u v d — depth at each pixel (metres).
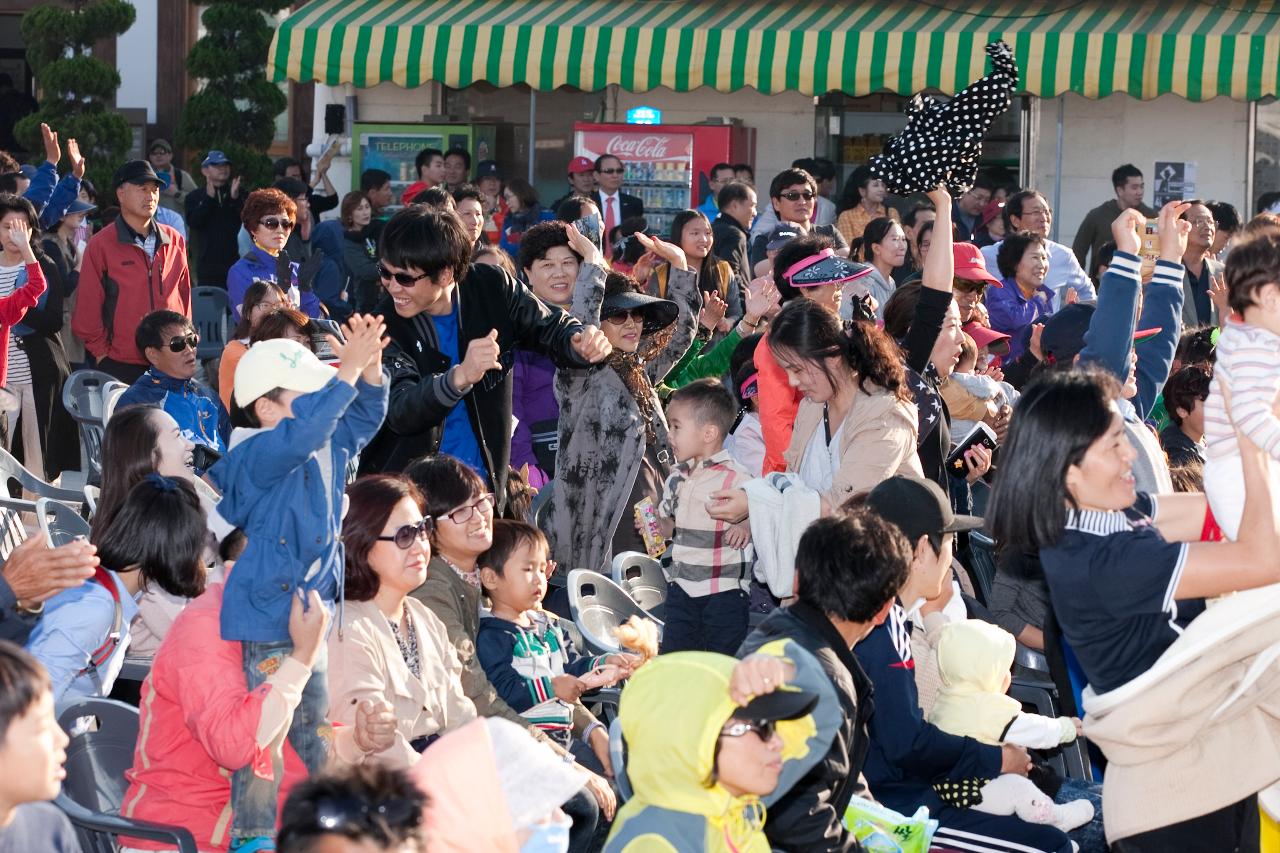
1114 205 16.70
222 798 4.80
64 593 5.15
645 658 6.04
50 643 5.04
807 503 6.12
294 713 4.81
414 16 18.67
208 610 4.82
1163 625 4.40
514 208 17.33
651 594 7.71
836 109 19.88
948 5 18.30
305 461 4.70
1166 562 4.24
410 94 20.30
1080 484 4.31
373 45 18.36
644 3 18.95
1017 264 11.14
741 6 18.70
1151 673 4.36
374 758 4.83
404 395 6.39
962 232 15.59
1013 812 5.25
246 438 4.79
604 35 18.03
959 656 5.32
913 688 5.00
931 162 6.61
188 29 24.67
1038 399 4.36
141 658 6.04
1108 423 4.29
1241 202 18.86
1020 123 19.28
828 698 4.04
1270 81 16.69
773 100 19.92
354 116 20.36
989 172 19.66
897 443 6.11
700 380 7.20
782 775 4.06
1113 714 4.42
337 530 4.85
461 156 17.83
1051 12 17.92
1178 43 16.88
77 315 12.56
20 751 3.67
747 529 6.87
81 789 4.95
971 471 7.12
